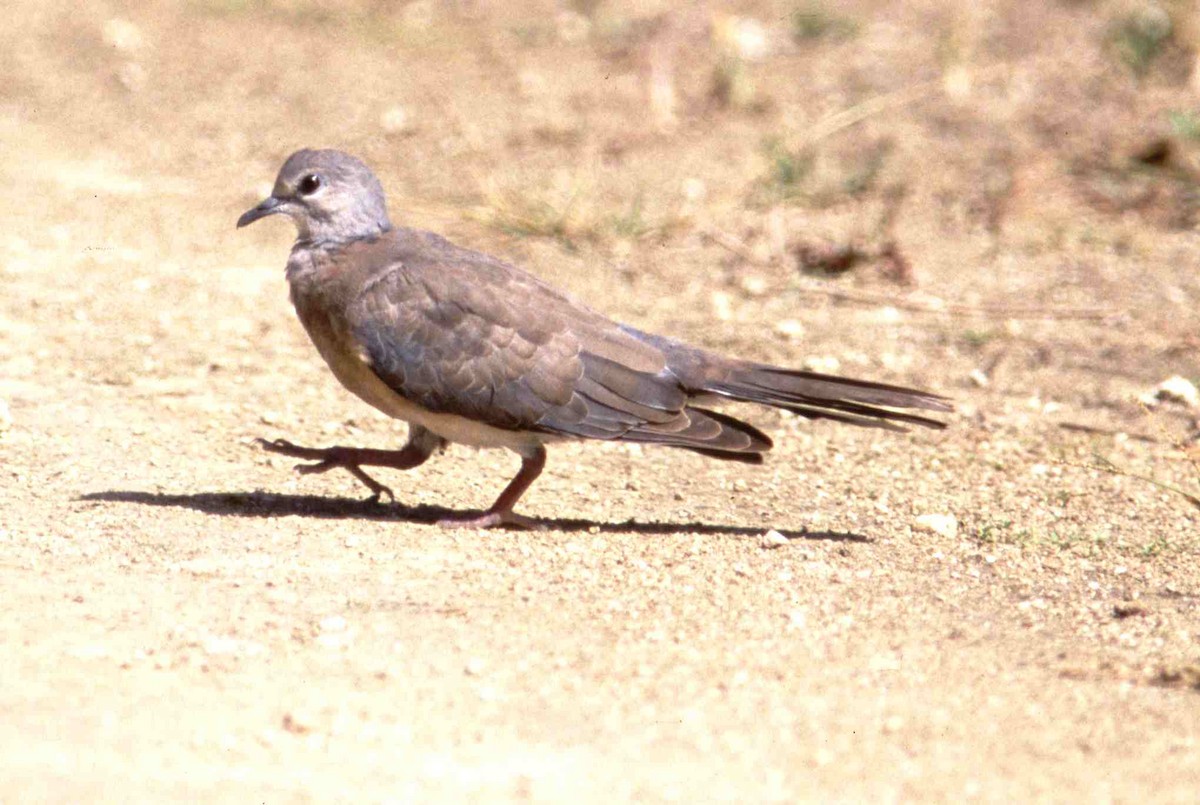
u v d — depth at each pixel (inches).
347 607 391.9
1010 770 312.8
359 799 289.3
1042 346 661.3
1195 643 386.3
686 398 467.8
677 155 874.8
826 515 493.0
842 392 471.8
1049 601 418.6
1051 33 981.8
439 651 365.1
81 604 384.5
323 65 1061.8
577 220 787.4
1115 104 890.1
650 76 986.1
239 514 466.3
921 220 793.6
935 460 547.8
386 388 462.3
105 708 322.0
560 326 460.1
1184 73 918.4
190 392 597.6
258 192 874.1
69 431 542.0
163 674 343.3
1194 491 518.9
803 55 992.9
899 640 383.6
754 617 395.2
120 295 715.4
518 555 438.9
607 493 513.3
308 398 597.6
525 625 383.2
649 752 315.3
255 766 301.1
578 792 296.0
